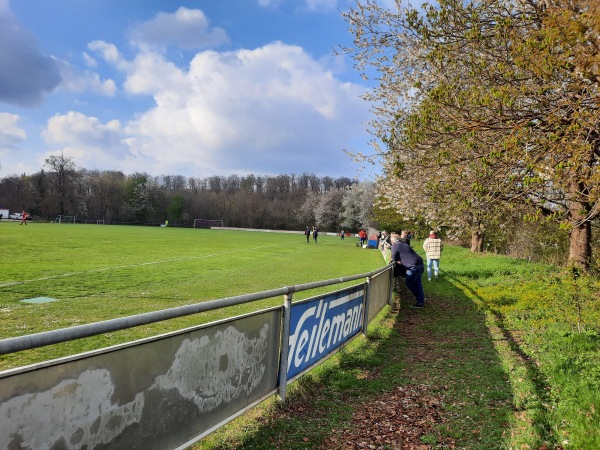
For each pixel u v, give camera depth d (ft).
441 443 11.67
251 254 87.86
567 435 11.51
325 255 94.53
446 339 23.97
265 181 409.28
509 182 20.29
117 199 324.80
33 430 6.31
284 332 13.55
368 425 12.80
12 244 79.71
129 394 7.93
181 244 108.99
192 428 9.62
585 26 14.21
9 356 18.94
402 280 46.14
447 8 22.79
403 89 40.47
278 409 13.42
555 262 65.10
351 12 32.32
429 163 26.13
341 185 394.52
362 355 20.02
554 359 18.17
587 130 17.63
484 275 52.49
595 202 18.24
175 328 24.85
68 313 27.86
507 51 19.89
